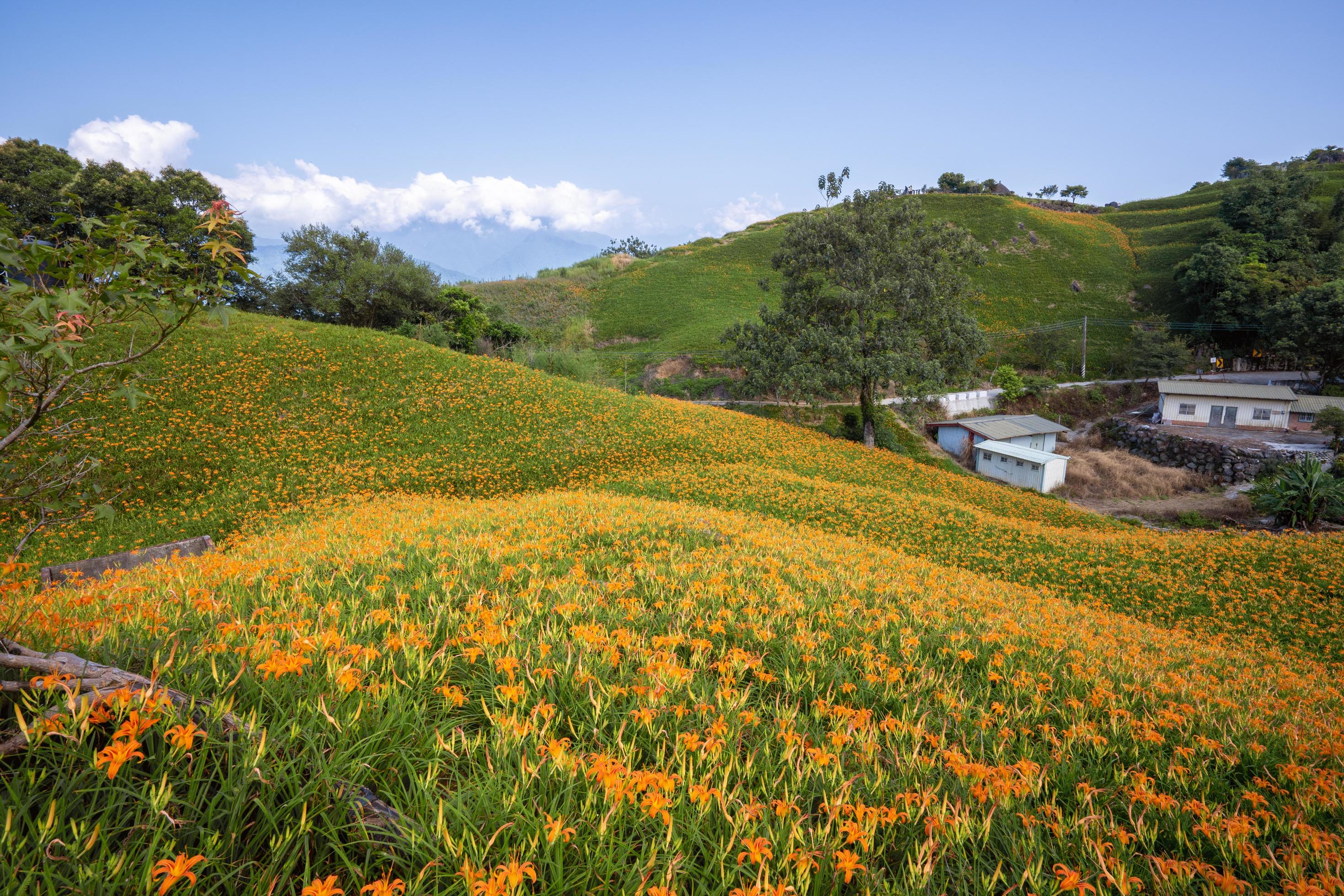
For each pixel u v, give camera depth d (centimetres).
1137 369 5988
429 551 674
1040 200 12312
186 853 174
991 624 701
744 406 4441
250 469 1947
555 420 2733
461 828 215
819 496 2059
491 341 4528
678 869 220
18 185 3631
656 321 7338
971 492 2761
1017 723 431
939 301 3400
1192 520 3212
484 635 361
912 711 411
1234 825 292
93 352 2122
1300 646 1150
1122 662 644
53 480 305
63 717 209
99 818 194
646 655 402
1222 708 531
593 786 248
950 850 261
